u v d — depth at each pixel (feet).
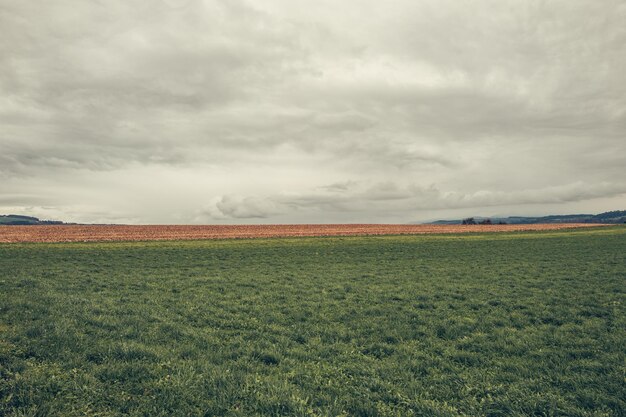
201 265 114.73
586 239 195.72
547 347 39.73
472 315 54.08
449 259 127.85
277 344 41.09
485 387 30.42
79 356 32.07
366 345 41.60
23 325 39.24
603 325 47.16
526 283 78.89
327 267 110.42
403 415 25.81
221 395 26.68
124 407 24.49
